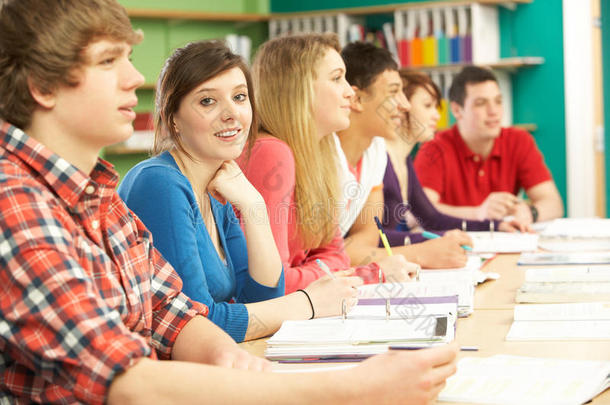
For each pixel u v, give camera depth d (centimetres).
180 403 81
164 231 131
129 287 98
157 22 477
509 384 97
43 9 85
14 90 86
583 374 99
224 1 522
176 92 140
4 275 80
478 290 168
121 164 458
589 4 472
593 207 484
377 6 488
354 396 82
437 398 93
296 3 540
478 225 273
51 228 82
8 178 83
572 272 172
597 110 481
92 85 87
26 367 86
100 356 80
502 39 493
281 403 82
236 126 142
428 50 475
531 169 337
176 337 111
